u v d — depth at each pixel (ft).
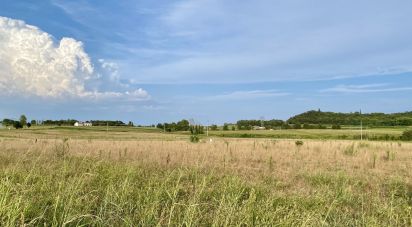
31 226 17.04
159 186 29.71
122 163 43.60
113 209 21.35
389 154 66.54
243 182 31.50
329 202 28.78
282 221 20.31
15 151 56.34
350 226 22.63
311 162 58.44
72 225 18.33
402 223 23.52
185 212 20.26
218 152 66.74
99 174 32.40
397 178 41.14
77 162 43.62
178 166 45.96
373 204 27.40
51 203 21.54
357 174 45.39
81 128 377.71
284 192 33.06
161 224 19.36
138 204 22.04
